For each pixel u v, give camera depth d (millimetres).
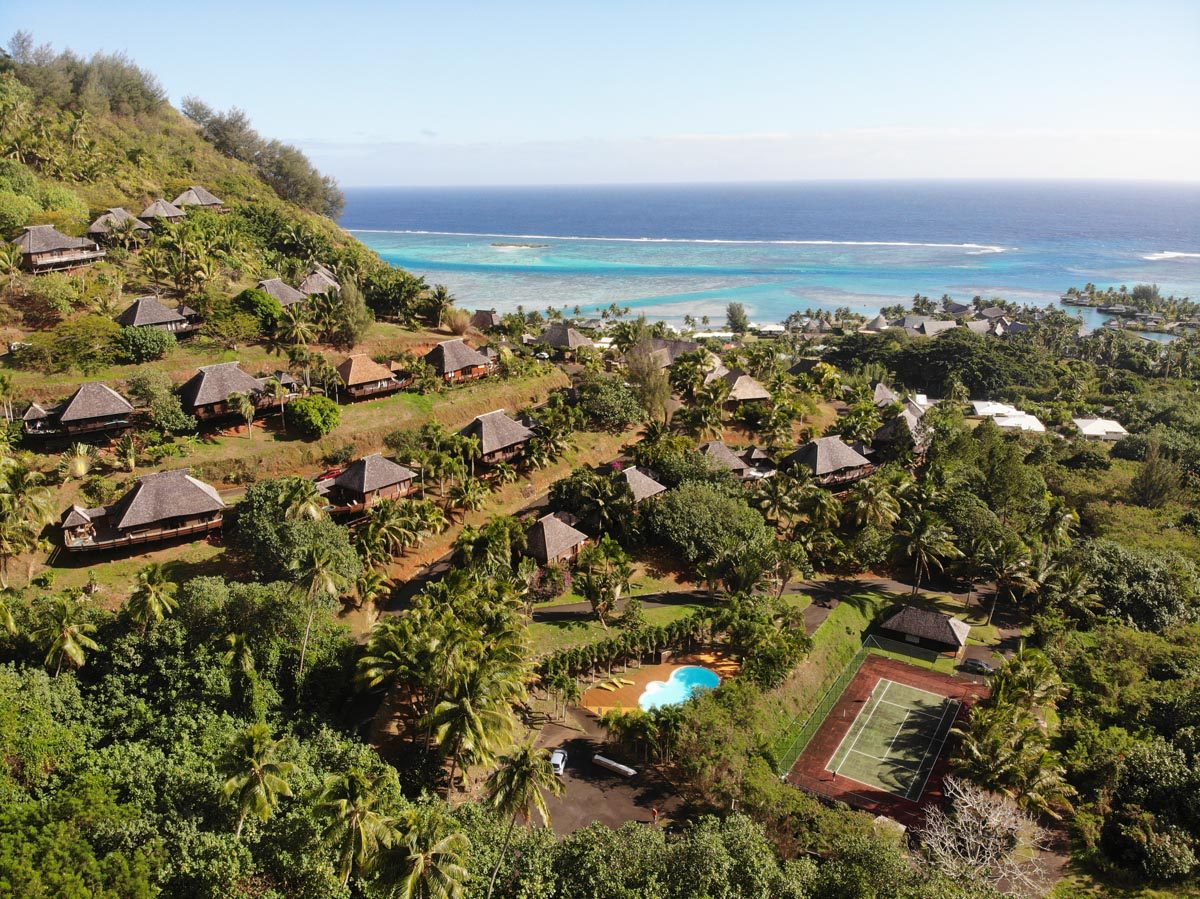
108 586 65375
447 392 105188
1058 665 69562
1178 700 61375
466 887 39375
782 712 65438
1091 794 55938
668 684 67250
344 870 36969
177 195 139125
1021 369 169500
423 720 52562
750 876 41438
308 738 53219
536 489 94562
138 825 39375
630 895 39719
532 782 38875
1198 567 85562
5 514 59781
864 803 56375
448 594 62531
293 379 93125
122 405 79250
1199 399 152375
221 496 78062
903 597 85000
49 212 112250
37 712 47531
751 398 121438
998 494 98438
